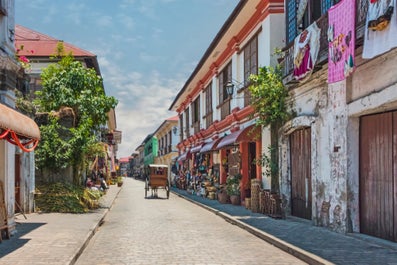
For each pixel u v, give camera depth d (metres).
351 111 10.03
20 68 11.45
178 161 43.06
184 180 38.34
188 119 38.66
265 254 9.00
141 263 8.19
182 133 42.69
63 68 19.86
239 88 20.42
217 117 25.64
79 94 19.38
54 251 8.72
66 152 17.78
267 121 14.48
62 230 11.73
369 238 9.49
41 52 26.47
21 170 15.56
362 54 9.00
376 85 9.14
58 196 16.84
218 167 25.78
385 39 7.91
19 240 10.05
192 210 19.42
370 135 9.88
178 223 14.50
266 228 11.92
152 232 12.35
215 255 8.93
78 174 19.42
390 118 9.18
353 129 10.27
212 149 22.66
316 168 12.01
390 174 9.11
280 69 14.40
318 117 11.95
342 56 9.63
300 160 13.62
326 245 9.09
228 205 20.33
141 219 15.70
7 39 10.42
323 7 11.60
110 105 19.77
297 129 13.66
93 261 8.42
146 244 10.32
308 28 11.76
